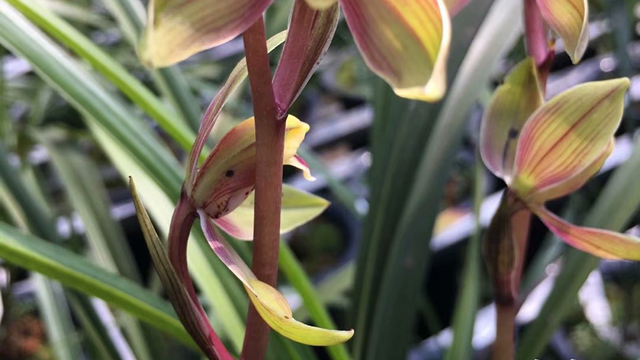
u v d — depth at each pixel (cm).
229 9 14
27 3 23
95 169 41
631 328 48
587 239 21
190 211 18
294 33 17
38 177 47
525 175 21
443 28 13
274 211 17
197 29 14
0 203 41
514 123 21
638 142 27
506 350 23
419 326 51
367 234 31
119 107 25
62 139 43
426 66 13
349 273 41
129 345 35
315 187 57
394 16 14
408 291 28
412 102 29
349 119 66
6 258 22
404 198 29
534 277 36
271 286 17
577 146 20
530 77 21
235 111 46
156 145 25
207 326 18
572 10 17
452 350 28
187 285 18
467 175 58
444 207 56
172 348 37
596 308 49
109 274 24
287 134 19
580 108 20
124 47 52
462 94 28
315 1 14
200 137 18
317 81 67
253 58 16
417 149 29
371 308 29
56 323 37
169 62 14
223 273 27
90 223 37
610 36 47
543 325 27
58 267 22
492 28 29
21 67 60
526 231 22
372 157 32
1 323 43
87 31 53
